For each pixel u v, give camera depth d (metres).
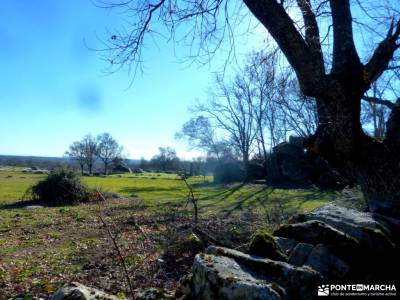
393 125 5.96
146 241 9.80
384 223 4.66
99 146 81.56
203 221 12.55
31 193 24.58
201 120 54.66
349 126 5.65
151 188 35.19
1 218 16.81
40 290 6.73
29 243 11.20
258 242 3.96
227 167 40.72
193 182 43.12
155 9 6.84
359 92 5.68
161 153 85.25
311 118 23.47
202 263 3.45
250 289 2.93
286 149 35.41
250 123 48.59
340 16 6.09
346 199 7.28
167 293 4.17
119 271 7.50
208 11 6.96
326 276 3.62
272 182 34.38
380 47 5.71
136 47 7.09
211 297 3.14
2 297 6.52
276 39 5.68
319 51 5.89
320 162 32.59
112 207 19.81
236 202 21.02
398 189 5.49
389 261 4.19
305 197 22.53
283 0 5.93
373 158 5.74
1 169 82.75
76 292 3.64
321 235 4.06
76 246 10.41
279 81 8.59
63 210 19.61
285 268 3.35
